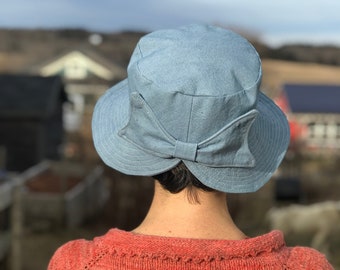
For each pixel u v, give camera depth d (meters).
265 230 13.19
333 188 19.72
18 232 7.69
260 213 14.11
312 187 19.45
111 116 1.44
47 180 15.88
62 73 35.88
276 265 1.26
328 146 32.19
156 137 1.29
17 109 20.59
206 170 1.29
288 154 26.56
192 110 1.26
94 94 34.75
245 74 1.28
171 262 1.24
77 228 14.19
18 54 78.94
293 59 82.38
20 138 20.95
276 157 1.38
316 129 32.56
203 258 1.24
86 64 35.78
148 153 1.32
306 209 12.52
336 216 12.30
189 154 1.26
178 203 1.35
